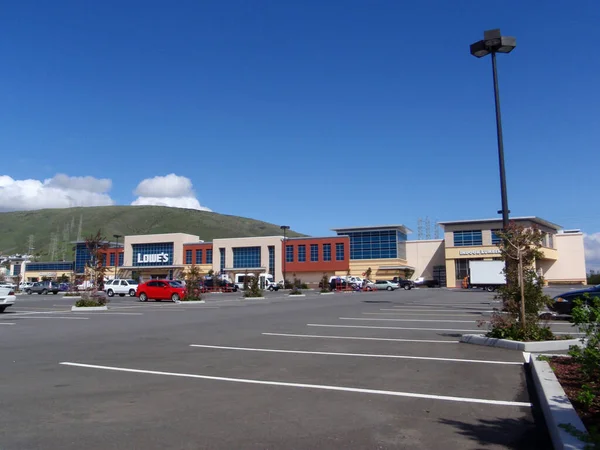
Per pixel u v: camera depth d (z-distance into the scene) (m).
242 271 85.50
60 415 6.30
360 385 7.88
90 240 28.84
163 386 7.88
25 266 106.81
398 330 15.52
